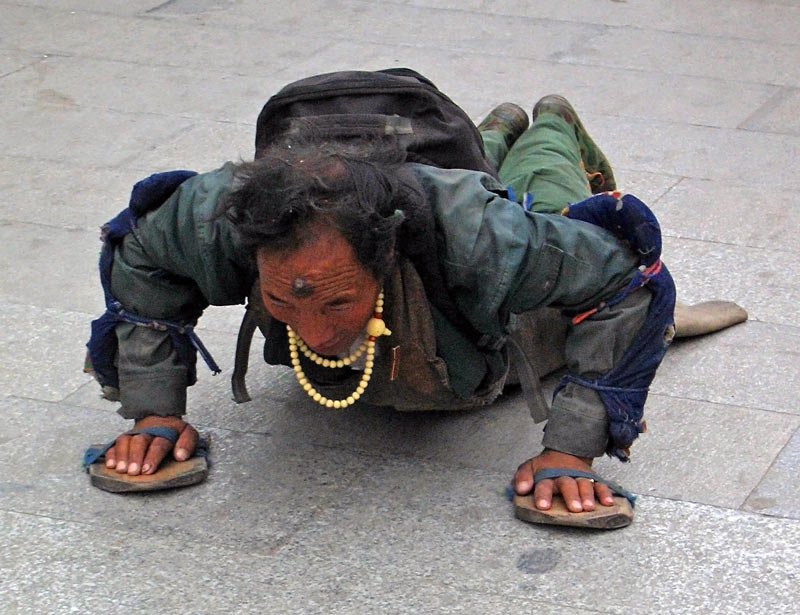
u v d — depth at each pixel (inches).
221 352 155.9
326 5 312.5
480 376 123.4
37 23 296.8
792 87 254.1
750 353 152.9
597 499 120.2
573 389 121.8
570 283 114.0
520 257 110.9
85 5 312.2
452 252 110.7
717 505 123.1
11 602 110.8
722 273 174.7
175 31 291.7
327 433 137.3
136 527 121.0
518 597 110.1
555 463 122.2
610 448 122.7
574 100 246.7
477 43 283.1
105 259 123.9
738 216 193.6
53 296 170.6
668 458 131.4
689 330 152.8
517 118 174.6
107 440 136.1
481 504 123.7
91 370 130.2
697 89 253.0
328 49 279.3
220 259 114.9
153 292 123.5
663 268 118.5
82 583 113.1
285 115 124.6
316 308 103.4
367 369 116.9
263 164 103.0
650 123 234.1
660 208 196.5
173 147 223.6
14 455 133.4
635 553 116.0
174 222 116.6
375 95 124.6
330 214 99.9
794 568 113.7
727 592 110.5
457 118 127.5
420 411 141.6
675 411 140.3
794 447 133.0
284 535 119.5
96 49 278.5
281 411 141.9
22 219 194.7
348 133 119.0
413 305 115.0
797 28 293.7
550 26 295.1
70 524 121.5
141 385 127.5
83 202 200.8
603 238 116.0
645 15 304.3
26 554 117.1
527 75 261.3
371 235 102.0
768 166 213.8
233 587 112.3
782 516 121.2
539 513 118.4
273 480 128.5
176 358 128.9
